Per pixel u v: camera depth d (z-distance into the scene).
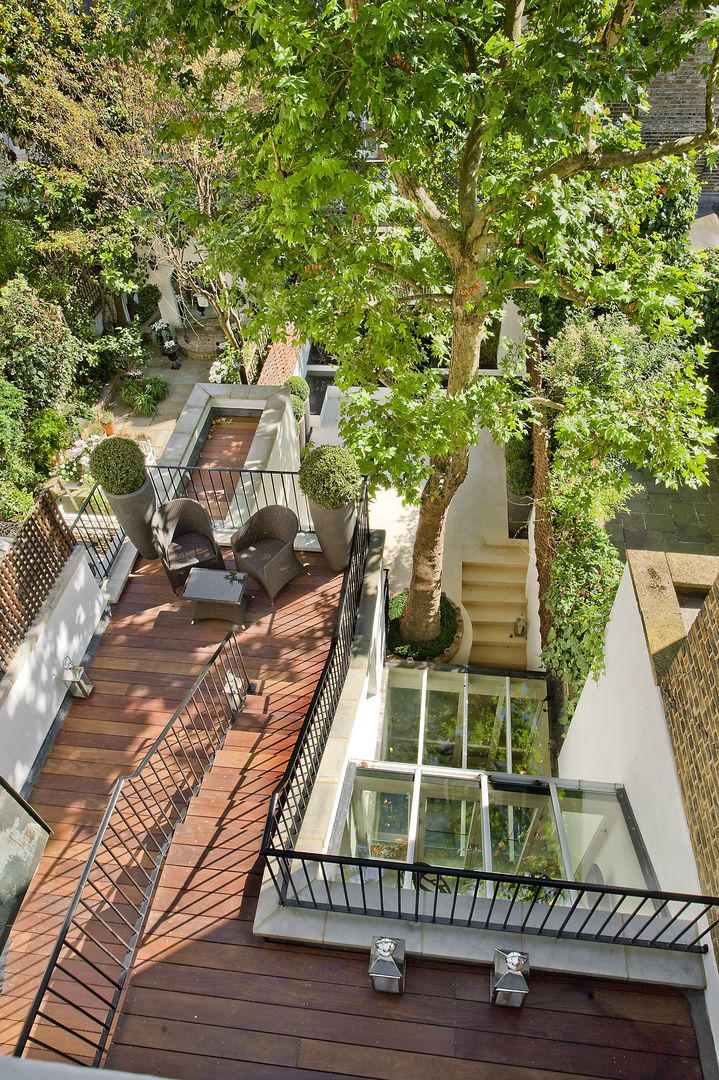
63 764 6.41
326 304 7.09
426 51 4.67
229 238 6.81
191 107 6.91
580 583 8.06
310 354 17.00
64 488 13.50
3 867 2.91
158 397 16.48
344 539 7.65
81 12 13.84
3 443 12.89
